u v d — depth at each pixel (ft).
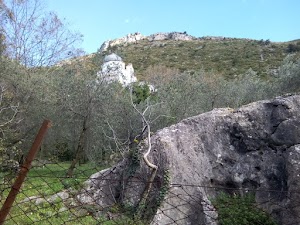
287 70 96.32
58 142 78.07
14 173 14.65
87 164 71.46
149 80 141.79
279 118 37.52
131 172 37.70
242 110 40.09
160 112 75.31
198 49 286.87
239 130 38.93
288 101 37.96
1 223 10.35
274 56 234.58
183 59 263.08
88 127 69.67
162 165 37.24
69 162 75.51
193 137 39.86
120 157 46.75
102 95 70.08
